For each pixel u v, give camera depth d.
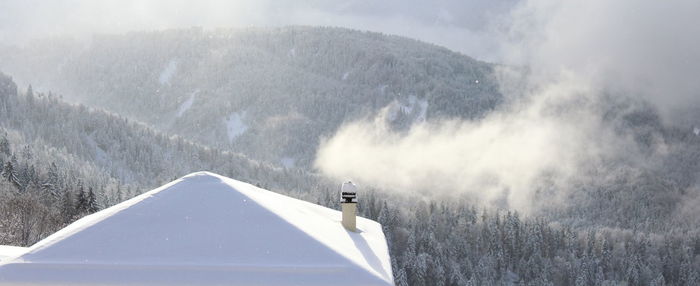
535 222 122.12
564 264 107.38
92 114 167.00
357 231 12.15
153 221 9.99
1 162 72.94
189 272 8.96
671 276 118.81
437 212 125.56
